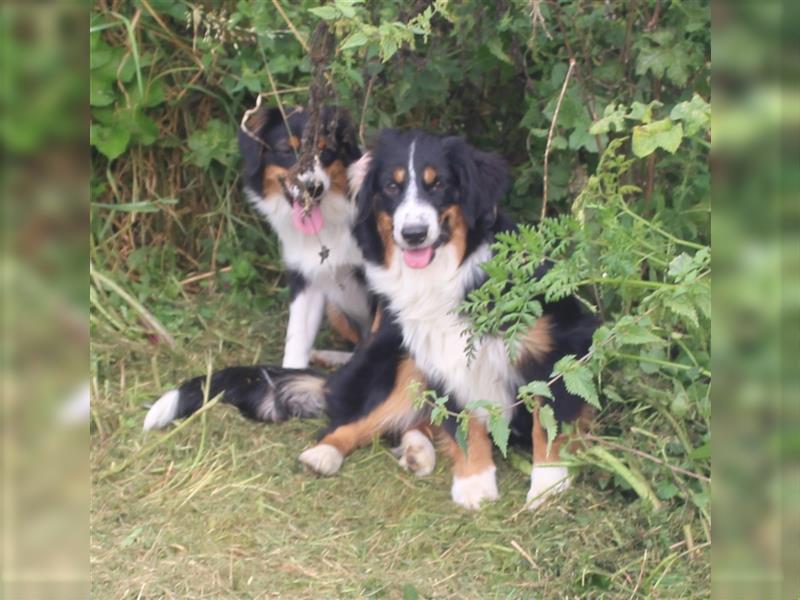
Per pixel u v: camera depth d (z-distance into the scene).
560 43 2.61
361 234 2.55
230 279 3.08
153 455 2.47
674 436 2.30
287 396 2.61
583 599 2.11
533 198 2.82
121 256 3.08
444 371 2.46
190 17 2.88
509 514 2.32
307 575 2.16
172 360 2.81
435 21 2.59
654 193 2.57
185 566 2.17
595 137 2.51
